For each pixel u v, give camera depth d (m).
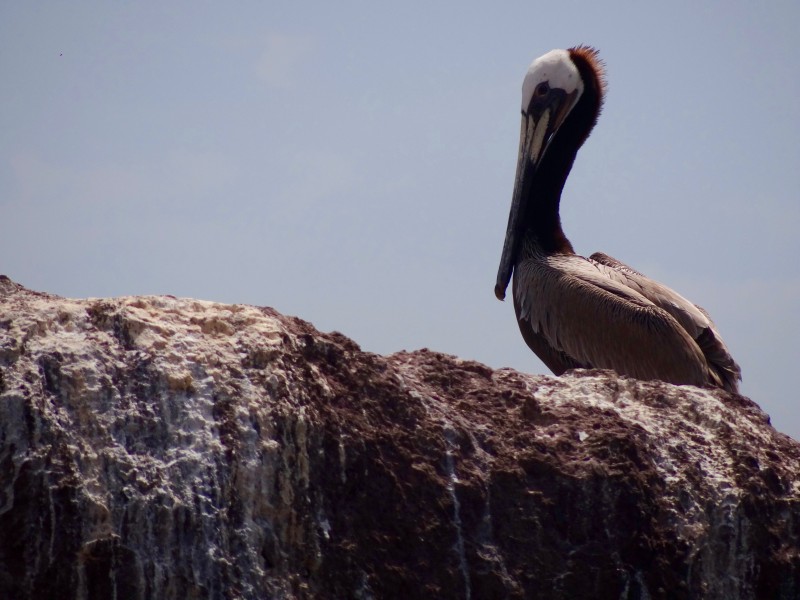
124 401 11.30
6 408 10.81
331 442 12.02
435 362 14.18
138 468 11.02
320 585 11.49
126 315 11.86
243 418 11.62
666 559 12.98
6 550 10.49
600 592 12.55
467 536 12.36
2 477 10.62
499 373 14.55
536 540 12.59
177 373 11.57
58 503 10.65
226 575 11.02
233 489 11.32
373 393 12.78
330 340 12.98
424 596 11.88
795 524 13.74
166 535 10.90
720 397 14.76
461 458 12.76
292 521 11.55
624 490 13.03
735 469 13.76
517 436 13.25
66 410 11.05
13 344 11.19
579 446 13.34
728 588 13.23
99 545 10.64
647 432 13.82
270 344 12.23
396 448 12.44
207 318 12.37
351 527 11.84
